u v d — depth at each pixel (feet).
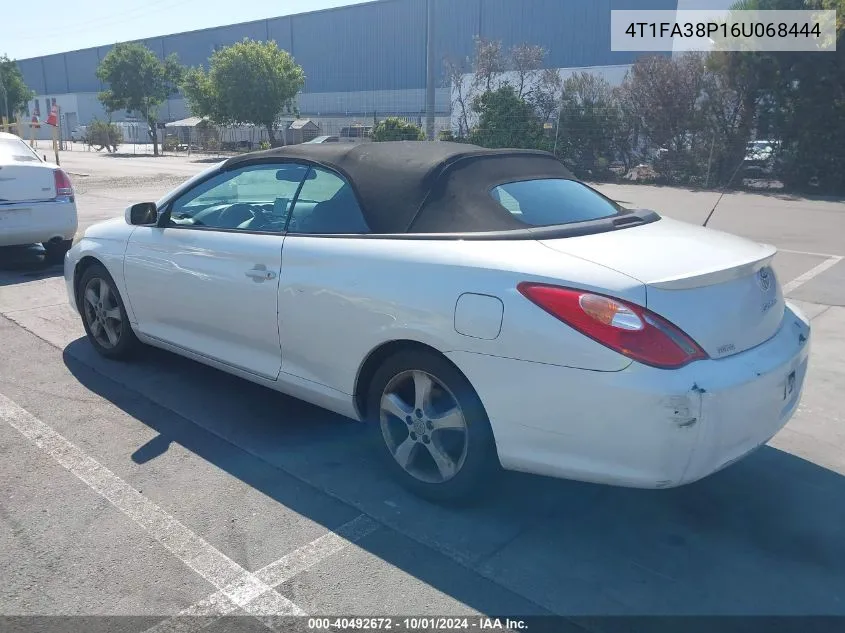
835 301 24.16
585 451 9.37
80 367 17.04
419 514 11.07
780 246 35.32
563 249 10.13
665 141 71.46
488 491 11.16
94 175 80.64
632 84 73.51
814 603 9.21
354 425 14.15
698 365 9.08
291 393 13.00
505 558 10.03
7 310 21.90
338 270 11.51
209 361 14.39
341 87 187.32
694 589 9.45
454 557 10.03
